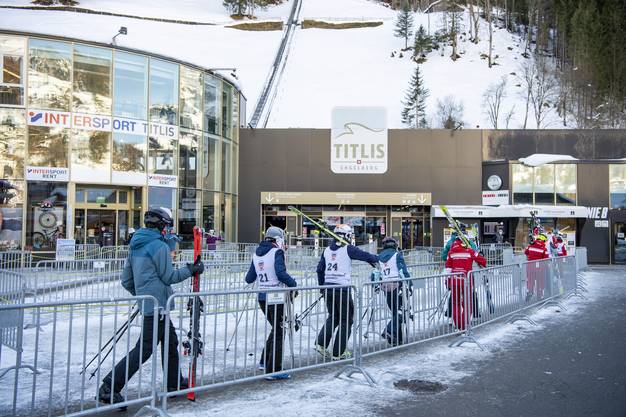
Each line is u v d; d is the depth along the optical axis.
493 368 6.75
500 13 103.75
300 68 73.06
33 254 18.88
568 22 79.94
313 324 6.88
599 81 61.38
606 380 6.21
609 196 27.17
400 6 110.12
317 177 28.25
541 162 27.06
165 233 5.89
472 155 28.22
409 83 66.38
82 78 19.95
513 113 59.66
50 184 19.33
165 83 22.03
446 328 8.43
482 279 9.24
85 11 85.38
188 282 10.84
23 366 5.91
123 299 4.83
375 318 7.18
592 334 8.88
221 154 25.16
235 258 18.89
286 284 6.25
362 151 28.28
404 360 7.17
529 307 10.86
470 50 83.94
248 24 94.50
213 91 24.55
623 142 27.86
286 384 6.04
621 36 66.12
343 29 96.75
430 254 20.53
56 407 5.20
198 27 91.50
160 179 21.73
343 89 65.31
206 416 4.93
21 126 18.98
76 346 7.75
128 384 5.95
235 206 27.48
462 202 28.02
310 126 48.44
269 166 28.38
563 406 5.30
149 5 99.94
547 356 7.38
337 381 6.17
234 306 8.73
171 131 22.12
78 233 20.22
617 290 15.33
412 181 28.14
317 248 20.22
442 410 5.18
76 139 19.78
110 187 20.94
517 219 26.80
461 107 57.28
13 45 18.97
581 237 26.89
